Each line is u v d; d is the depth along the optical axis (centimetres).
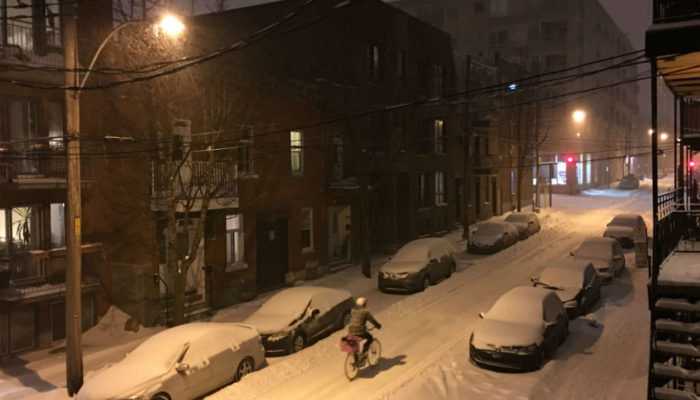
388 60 3025
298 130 2450
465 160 3372
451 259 2456
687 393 845
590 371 1292
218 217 2064
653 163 907
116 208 1900
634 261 2669
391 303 2047
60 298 1795
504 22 7200
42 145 1736
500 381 1238
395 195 3066
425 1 7756
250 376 1316
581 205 5081
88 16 1825
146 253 1856
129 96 1767
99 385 1111
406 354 1471
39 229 1777
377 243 3102
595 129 7081
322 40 2670
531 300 1487
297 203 2430
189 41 1789
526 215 3450
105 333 1784
